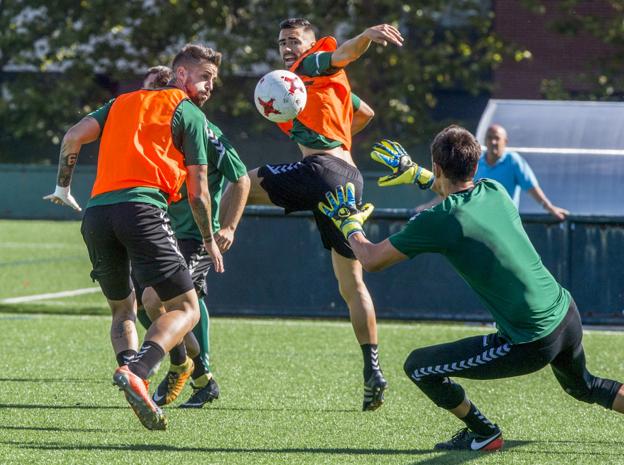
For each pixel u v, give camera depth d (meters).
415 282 34.28
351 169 21.17
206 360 20.62
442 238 15.51
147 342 16.45
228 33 81.50
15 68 91.19
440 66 80.00
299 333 31.67
